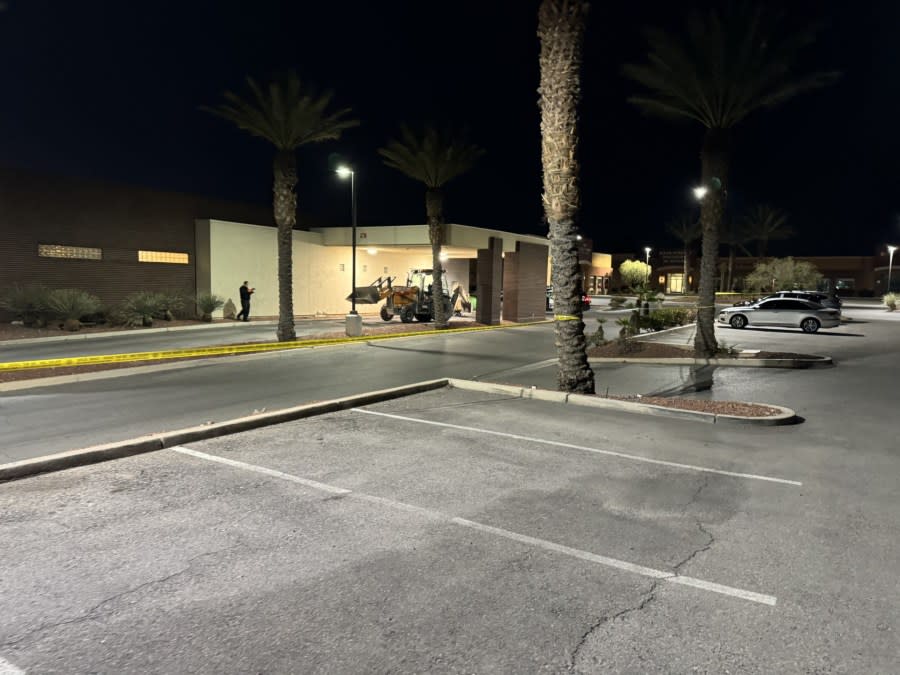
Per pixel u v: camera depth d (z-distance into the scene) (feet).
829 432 27.73
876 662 10.42
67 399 34.40
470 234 107.24
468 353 57.93
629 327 65.46
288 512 17.02
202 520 16.35
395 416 29.86
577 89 34.78
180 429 27.20
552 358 54.80
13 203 72.59
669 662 10.36
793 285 161.68
